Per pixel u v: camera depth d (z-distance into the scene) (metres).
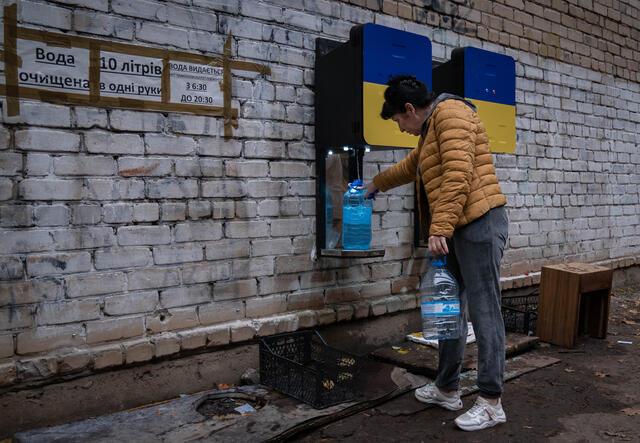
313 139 3.31
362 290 3.57
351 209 3.32
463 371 3.15
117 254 2.57
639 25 6.16
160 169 2.70
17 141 2.30
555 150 5.12
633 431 2.41
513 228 4.71
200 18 2.82
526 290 4.77
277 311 3.15
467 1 4.26
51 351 2.40
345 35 3.46
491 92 3.71
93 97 2.49
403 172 2.82
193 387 2.82
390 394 2.76
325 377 2.85
